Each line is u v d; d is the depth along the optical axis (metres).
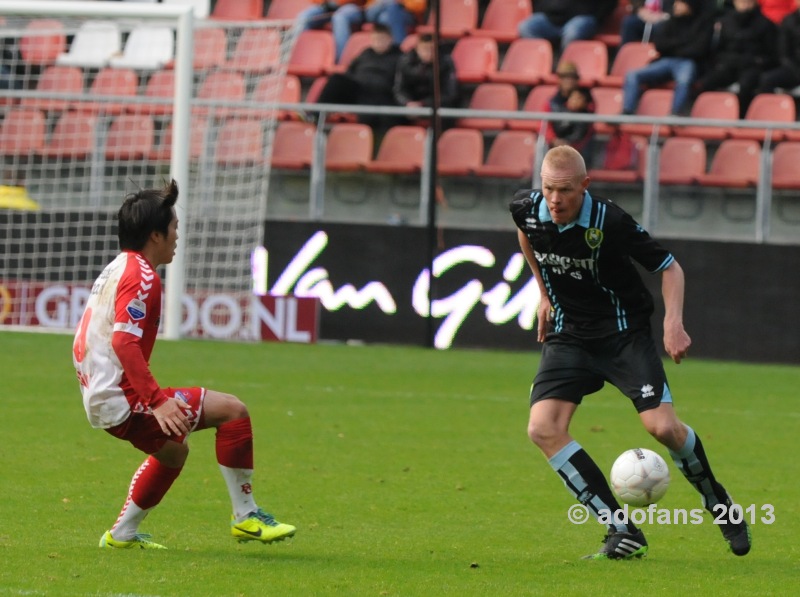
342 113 58.16
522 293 52.19
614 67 63.25
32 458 26.88
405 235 52.72
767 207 52.31
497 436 31.84
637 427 33.94
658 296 52.00
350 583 16.95
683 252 51.44
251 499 18.58
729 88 59.62
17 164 59.12
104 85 62.00
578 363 19.44
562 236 18.94
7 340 49.47
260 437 30.69
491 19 68.06
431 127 52.62
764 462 28.98
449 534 20.95
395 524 21.72
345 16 65.62
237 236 54.03
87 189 58.62
